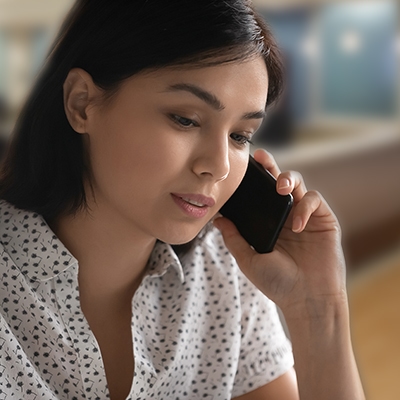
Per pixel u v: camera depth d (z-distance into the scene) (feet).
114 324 3.42
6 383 2.99
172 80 2.73
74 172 3.06
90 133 2.95
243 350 3.91
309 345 3.63
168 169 2.81
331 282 3.66
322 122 13.12
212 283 3.79
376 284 12.29
